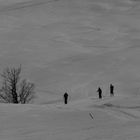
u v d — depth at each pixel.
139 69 146.62
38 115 42.66
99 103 56.25
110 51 195.38
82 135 30.67
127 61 161.88
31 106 49.34
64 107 49.12
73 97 119.81
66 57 195.88
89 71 157.00
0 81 118.44
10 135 33.72
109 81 132.00
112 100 57.12
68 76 154.25
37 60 194.38
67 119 40.72
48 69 168.62
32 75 159.00
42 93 128.12
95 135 30.00
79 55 197.25
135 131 30.25
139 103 51.62
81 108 47.75
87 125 37.34
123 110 46.38
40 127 37.12
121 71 145.00
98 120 40.25
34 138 31.45
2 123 39.12
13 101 73.75
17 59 197.38
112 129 32.09
